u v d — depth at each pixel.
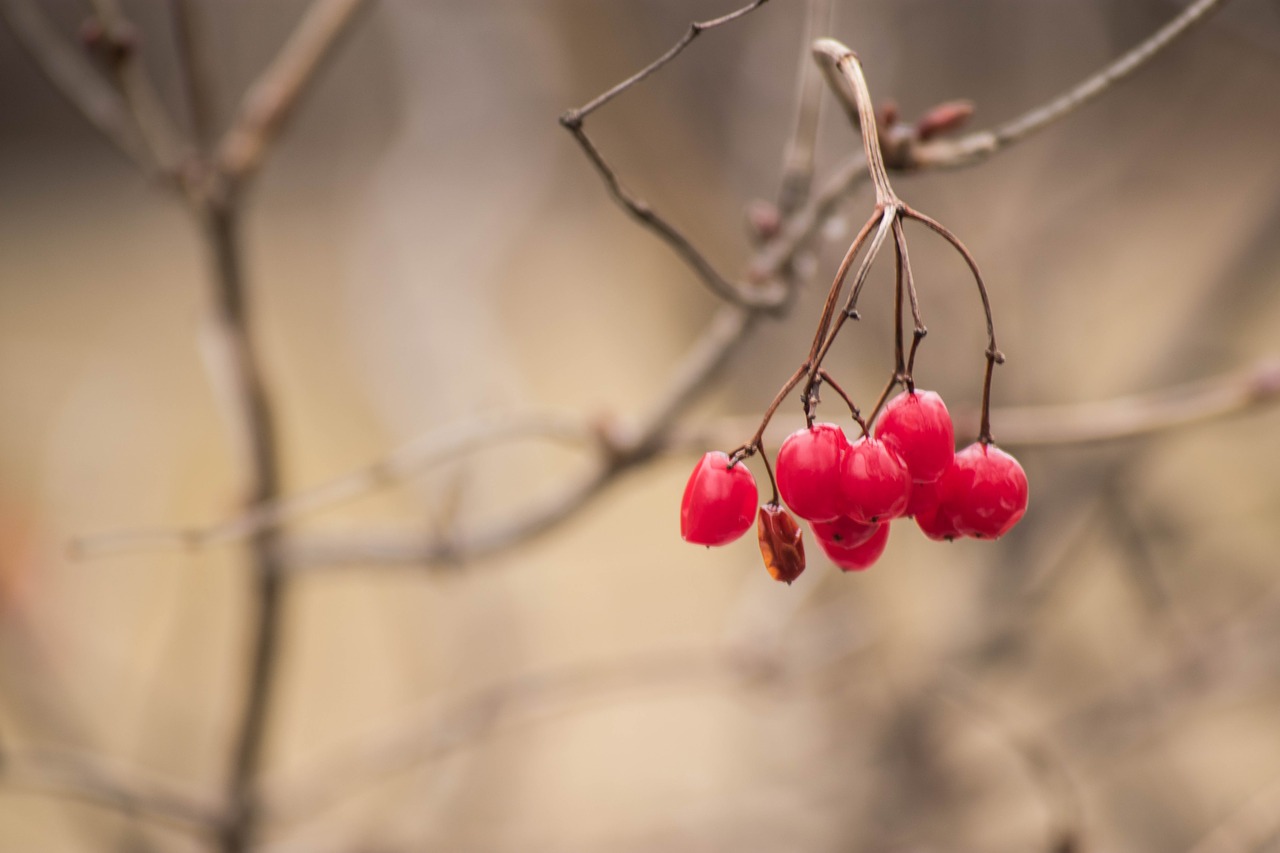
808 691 0.67
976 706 0.65
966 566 0.73
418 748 0.61
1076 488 0.66
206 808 0.55
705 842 0.67
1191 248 0.76
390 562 0.53
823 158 0.66
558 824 0.77
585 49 0.71
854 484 0.41
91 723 0.69
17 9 0.51
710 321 0.79
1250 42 0.54
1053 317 0.71
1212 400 0.50
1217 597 0.72
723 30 0.73
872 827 0.66
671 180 0.71
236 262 0.53
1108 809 0.69
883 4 0.68
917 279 0.69
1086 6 0.72
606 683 0.67
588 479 0.52
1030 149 0.73
